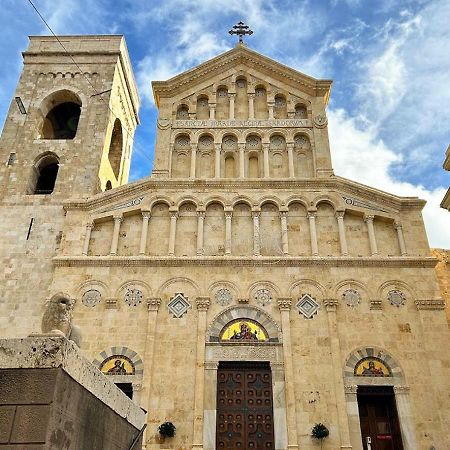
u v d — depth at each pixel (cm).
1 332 2994
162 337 2889
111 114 4059
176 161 3609
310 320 2933
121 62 4347
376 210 3297
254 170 3600
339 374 2753
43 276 3186
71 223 3291
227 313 2964
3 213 3466
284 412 2681
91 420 1210
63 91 4088
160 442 2603
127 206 3347
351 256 3131
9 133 3847
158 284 3048
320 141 3609
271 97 3853
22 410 1005
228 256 3122
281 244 3209
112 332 2912
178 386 2750
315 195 3356
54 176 3909
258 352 2844
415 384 2739
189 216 3328
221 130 3694
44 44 4309
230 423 2708
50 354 1060
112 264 3116
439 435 2591
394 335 2883
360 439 2602
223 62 3972
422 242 3184
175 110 3797
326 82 3850
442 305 2947
